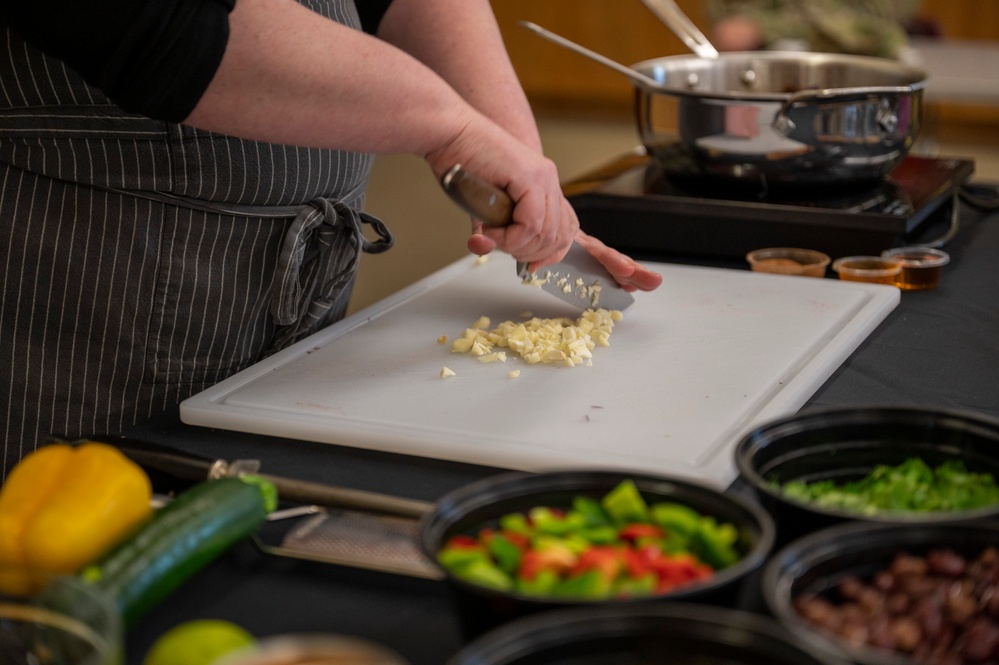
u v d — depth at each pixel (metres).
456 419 0.96
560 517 0.67
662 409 0.97
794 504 0.67
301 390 1.04
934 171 1.65
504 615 0.57
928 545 0.62
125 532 0.69
